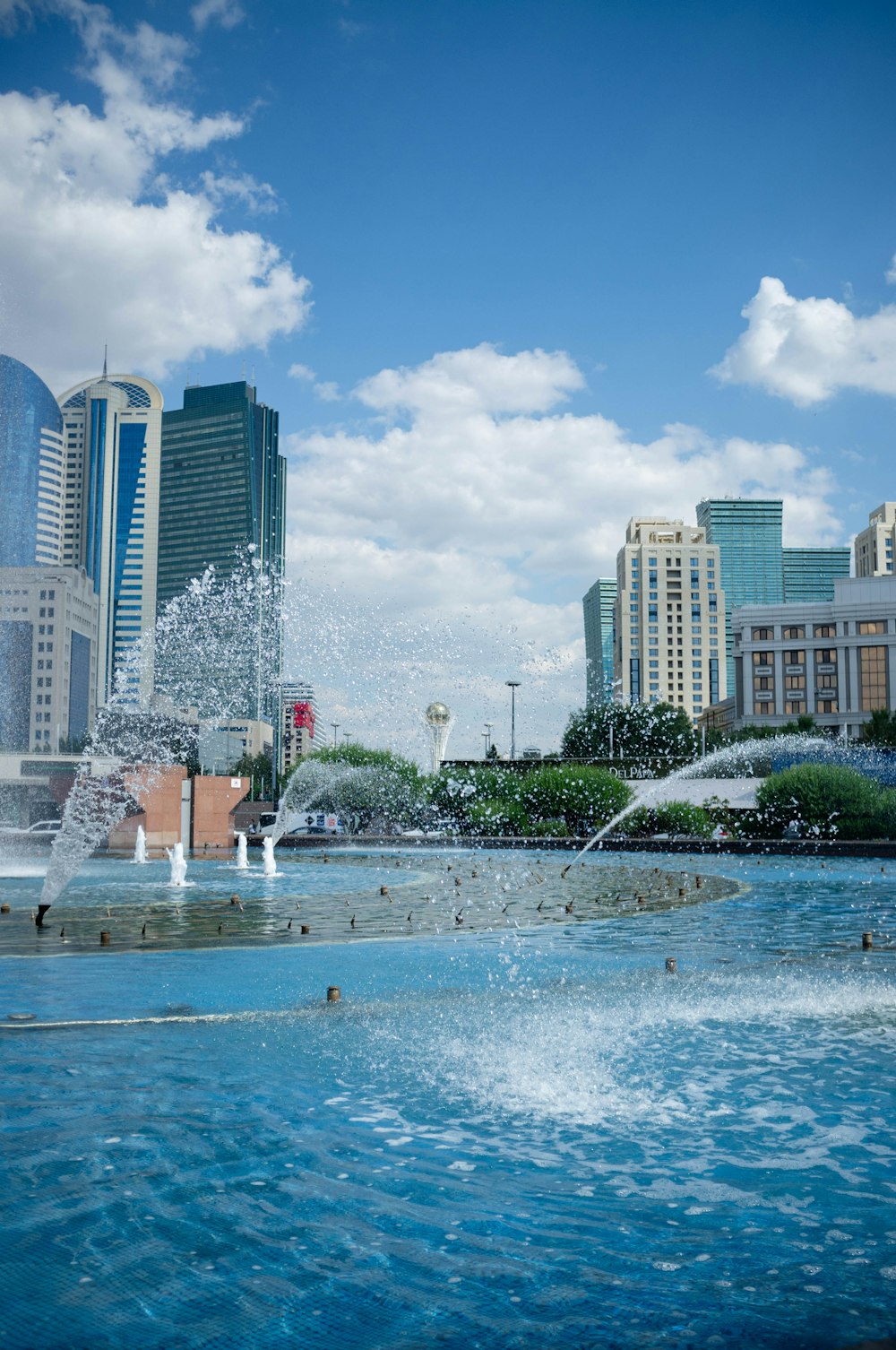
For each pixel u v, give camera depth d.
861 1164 7.13
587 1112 8.26
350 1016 11.70
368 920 21.17
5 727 140.00
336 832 66.19
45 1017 11.52
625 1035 10.88
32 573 140.88
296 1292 5.28
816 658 126.94
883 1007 12.37
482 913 22.78
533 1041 10.58
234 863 40.16
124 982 13.66
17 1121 7.90
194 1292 5.28
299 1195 6.54
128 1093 8.64
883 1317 5.05
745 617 130.50
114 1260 5.62
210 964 15.34
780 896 27.12
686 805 56.19
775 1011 12.11
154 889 28.62
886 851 45.00
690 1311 5.10
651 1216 6.28
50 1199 6.44
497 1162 7.16
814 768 54.78
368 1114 8.18
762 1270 5.56
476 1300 5.21
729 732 132.62
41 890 27.81
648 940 18.41
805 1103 8.54
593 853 48.66
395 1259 5.67
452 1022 11.45
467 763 75.31
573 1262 5.64
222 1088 8.80
